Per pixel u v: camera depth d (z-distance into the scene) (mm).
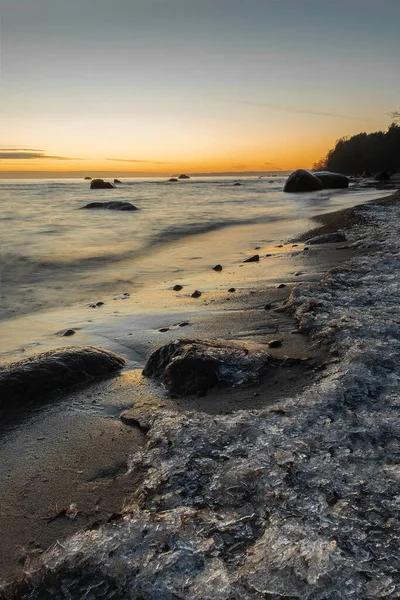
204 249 12359
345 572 1787
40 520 2469
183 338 4680
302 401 3244
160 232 15539
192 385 3818
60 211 22438
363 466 2461
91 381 4188
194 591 1787
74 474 2848
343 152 96688
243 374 3869
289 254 10188
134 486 2650
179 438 2943
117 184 63250
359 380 3438
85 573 1956
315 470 2455
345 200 26344
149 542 2068
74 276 9531
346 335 4418
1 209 22953
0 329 6191
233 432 2938
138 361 4656
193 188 49188
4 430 3479
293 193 35344
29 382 3936
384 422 2865
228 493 2389
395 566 1811
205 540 2059
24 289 8516
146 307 6727
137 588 1837
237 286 7594
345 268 7320
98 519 2420
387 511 2115
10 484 2799
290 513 2168
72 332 5777
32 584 1963
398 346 4016
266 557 1911
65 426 3449
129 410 3572
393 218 14031
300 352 4328
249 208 23938
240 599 1732
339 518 2094
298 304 5734
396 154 90250
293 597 1715
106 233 15211
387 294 5785
